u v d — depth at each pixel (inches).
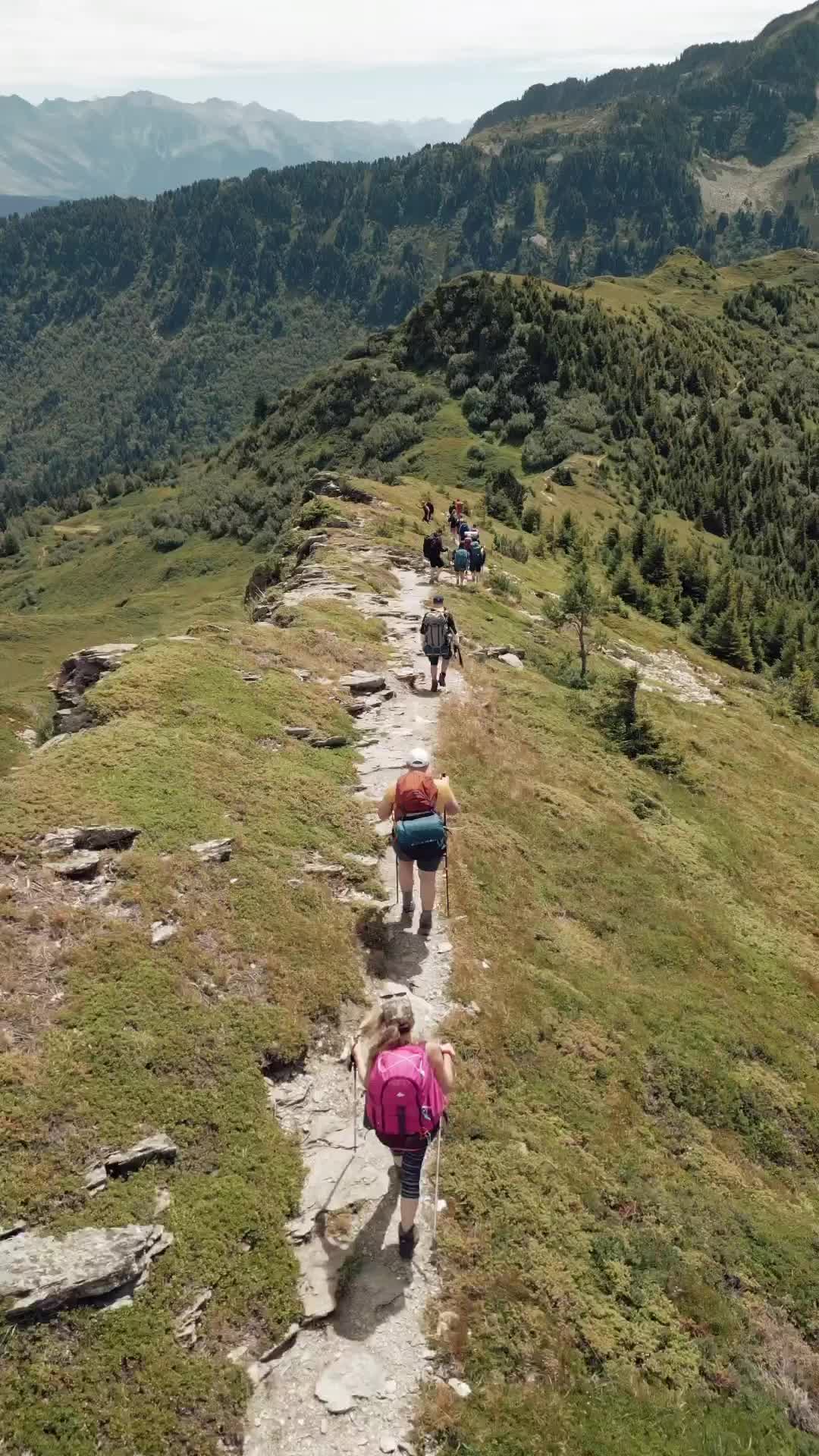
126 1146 384.5
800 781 1587.1
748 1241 518.0
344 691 981.2
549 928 714.8
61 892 513.0
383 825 721.6
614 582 3078.2
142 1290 336.8
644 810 1081.4
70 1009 435.5
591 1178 489.1
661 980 755.4
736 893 1003.3
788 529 6456.7
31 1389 298.4
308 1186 406.3
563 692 1339.8
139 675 833.5
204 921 523.5
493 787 890.1
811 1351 464.8
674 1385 391.5
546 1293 399.2
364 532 2063.2
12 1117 375.6
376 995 538.9
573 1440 337.4
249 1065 447.5
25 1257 327.0
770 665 3275.1
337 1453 309.9
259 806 668.7
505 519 3922.2
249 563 7514.8
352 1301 363.9
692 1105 626.2
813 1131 660.1
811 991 868.0
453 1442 322.0
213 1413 310.3
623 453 6786.4
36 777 622.8
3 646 5324.8
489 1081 519.8
